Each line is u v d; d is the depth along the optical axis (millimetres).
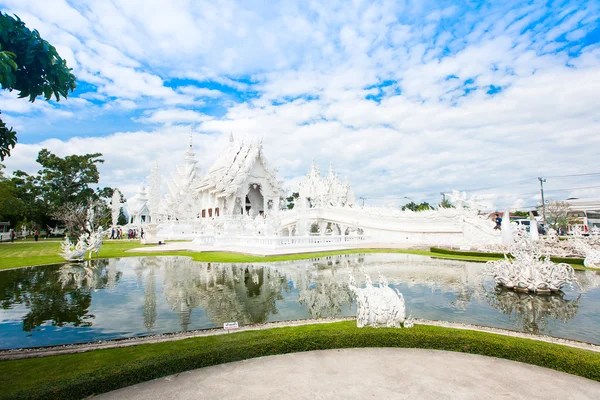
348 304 10039
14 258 21359
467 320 8594
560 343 6609
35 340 7117
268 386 4848
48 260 20391
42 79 5648
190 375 5242
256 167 46156
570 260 17734
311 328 7027
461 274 15055
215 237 29938
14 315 8945
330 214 38031
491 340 6047
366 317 7004
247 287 12320
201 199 54469
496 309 9609
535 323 8359
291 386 4844
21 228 53219
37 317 8750
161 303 10164
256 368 5484
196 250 26219
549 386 4863
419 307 9812
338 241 27844
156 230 35906
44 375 4965
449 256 21406
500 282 12531
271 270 15961
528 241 17594
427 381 5000
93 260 20688
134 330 7734
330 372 5312
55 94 5797
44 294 11406
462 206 30000
